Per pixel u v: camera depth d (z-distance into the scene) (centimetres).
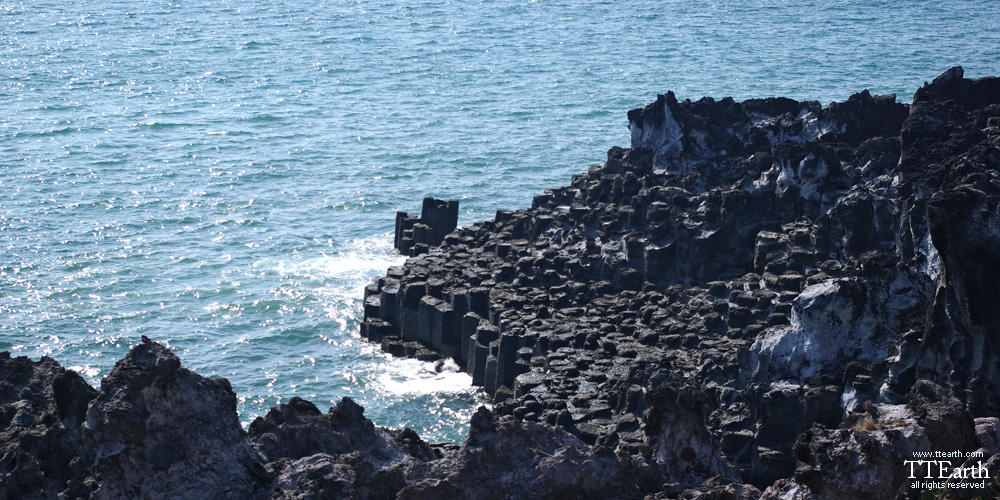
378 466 4916
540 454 4341
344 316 14962
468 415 12425
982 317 8519
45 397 5666
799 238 12181
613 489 4347
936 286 9231
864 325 10138
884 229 11594
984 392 8675
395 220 18462
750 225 12750
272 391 12912
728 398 10469
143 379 4228
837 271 11538
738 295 11888
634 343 11981
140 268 16525
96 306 15112
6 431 5275
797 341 10269
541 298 13450
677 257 13025
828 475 4019
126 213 19088
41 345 13975
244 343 14112
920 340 9269
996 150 10369
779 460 9669
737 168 13738
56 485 4875
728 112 14512
